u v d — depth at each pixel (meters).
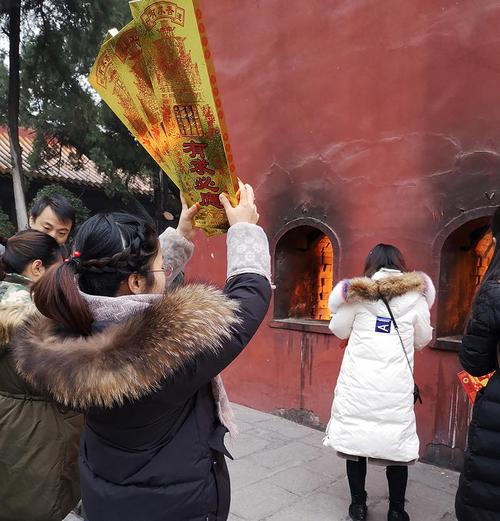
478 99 3.08
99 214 1.25
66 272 1.13
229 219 1.33
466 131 3.13
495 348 1.78
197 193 1.44
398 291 2.48
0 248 2.72
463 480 1.77
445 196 3.23
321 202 3.92
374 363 2.52
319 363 3.97
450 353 3.21
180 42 1.15
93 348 1.05
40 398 1.78
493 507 1.69
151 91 1.29
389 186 3.52
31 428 1.75
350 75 3.71
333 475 3.20
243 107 4.43
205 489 1.19
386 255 2.65
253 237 1.27
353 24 3.68
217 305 1.10
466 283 3.51
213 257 4.76
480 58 3.06
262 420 4.18
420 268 3.36
